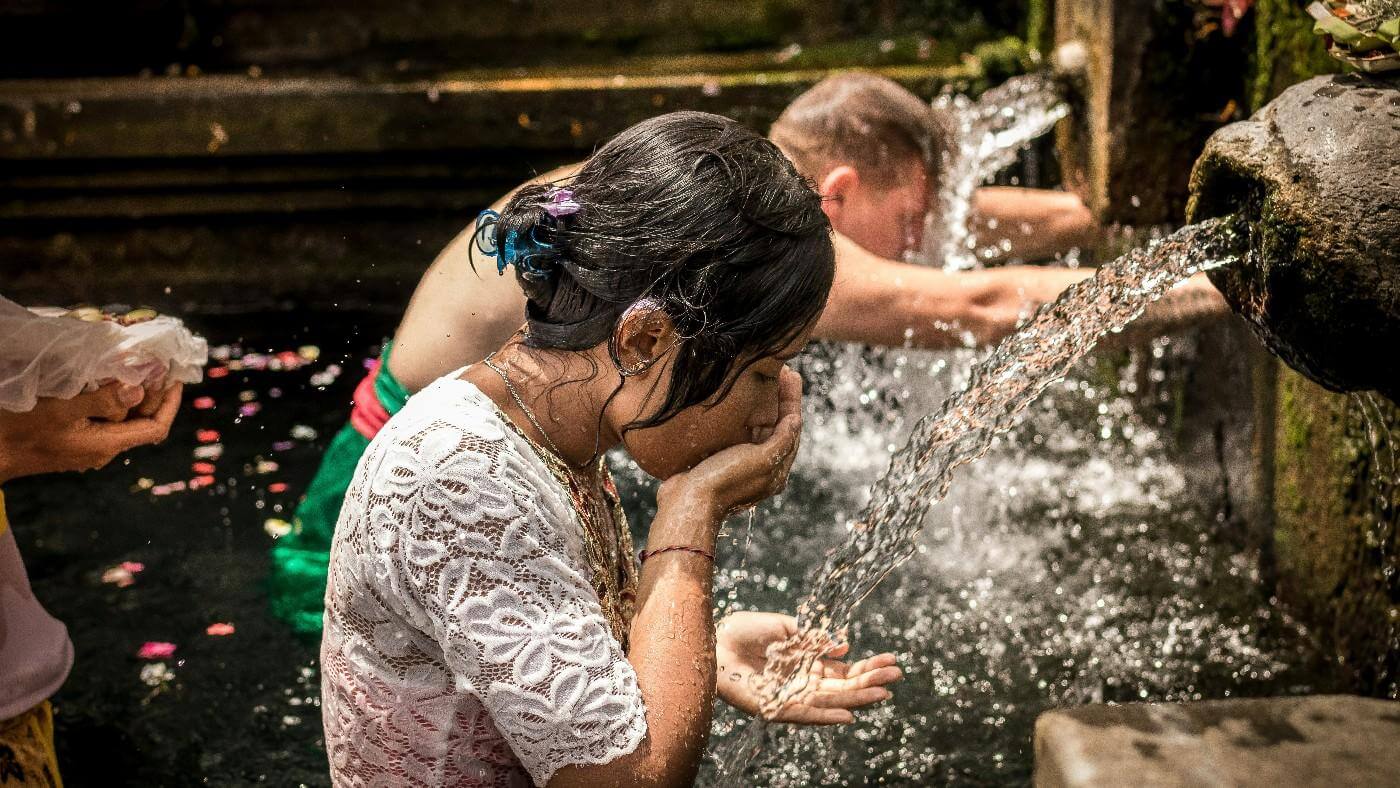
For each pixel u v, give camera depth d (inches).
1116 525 106.3
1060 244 116.5
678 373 45.1
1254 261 58.9
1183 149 102.5
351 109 147.1
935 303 90.7
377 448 45.7
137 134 146.0
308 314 147.9
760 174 44.5
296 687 86.9
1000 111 119.3
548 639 43.9
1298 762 41.0
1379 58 56.2
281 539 89.5
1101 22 105.8
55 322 59.1
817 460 117.7
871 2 164.1
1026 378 65.9
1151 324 84.4
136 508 108.5
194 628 93.0
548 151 150.7
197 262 152.7
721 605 93.9
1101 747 42.1
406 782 48.3
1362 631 80.2
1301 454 88.9
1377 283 51.9
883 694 58.8
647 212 44.0
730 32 163.9
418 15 164.6
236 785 78.5
